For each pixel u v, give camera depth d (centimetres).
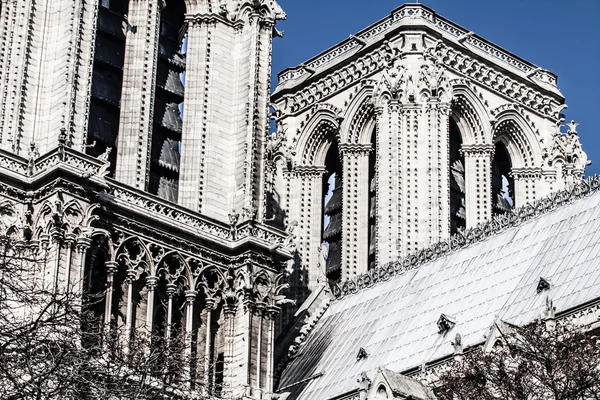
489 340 8256
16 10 9562
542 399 7331
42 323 6162
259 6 10494
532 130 13125
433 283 10494
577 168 13138
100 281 9112
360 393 9050
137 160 9675
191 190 9962
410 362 9719
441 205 11988
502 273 9888
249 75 10312
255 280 9762
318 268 12219
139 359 6931
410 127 12212
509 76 13125
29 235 8912
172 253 9500
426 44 12619
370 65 12900
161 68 10338
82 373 6266
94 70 9831
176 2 10612
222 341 9681
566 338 7688
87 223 8919
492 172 13188
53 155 8950
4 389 5916
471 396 7575
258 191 10112
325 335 11088
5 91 9344
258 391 9556
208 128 10138
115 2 10162
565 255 9481
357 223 12606
